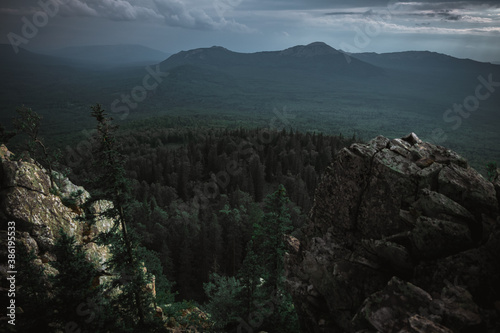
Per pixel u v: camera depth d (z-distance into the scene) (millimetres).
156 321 21281
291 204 92562
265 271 26047
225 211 83812
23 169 27688
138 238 20547
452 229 10023
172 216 90688
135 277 20062
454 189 11289
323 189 15242
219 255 70438
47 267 23000
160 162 147250
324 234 14914
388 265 11727
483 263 9102
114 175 18188
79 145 135000
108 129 18062
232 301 27984
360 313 9805
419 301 9133
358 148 14180
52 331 16703
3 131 32844
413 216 11422
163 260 63938
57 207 28391
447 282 9445
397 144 14055
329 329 12281
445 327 8055
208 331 27828
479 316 8156
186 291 65125
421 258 10609
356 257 12492
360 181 13734
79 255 17812
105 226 32469
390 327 8750
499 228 9227
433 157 13094
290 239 23469
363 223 13227
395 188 12492
